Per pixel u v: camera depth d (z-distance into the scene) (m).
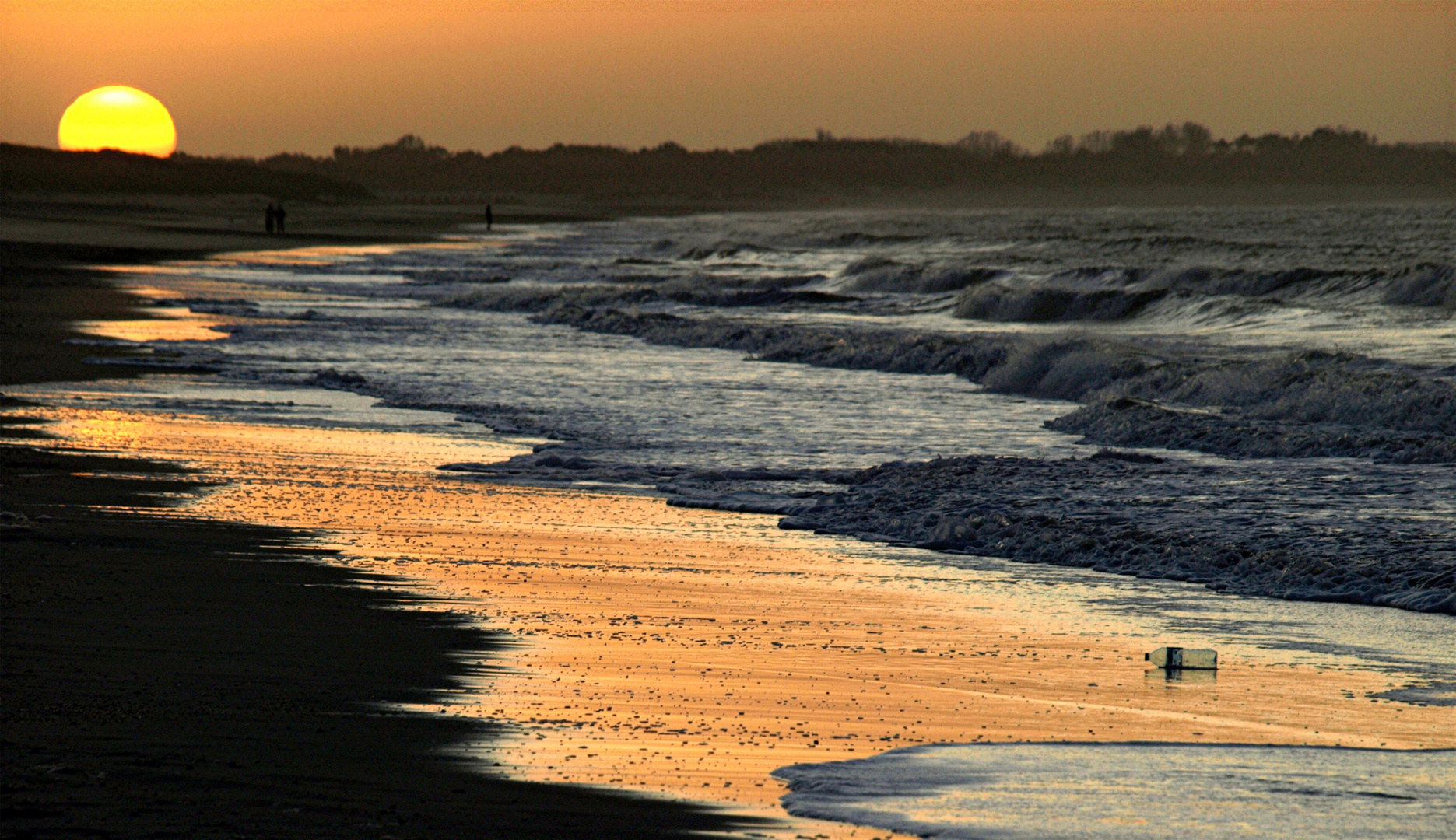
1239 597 34.62
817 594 34.00
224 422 61.91
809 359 94.25
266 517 41.25
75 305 120.75
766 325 112.00
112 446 54.25
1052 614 32.50
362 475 49.69
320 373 78.50
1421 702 24.83
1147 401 67.62
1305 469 53.34
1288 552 37.84
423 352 95.94
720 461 55.22
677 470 52.94
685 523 43.44
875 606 32.88
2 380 73.81
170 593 30.66
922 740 21.83
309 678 24.09
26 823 16.28
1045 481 49.75
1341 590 34.81
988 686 25.64
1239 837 16.98
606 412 68.38
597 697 23.81
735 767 19.92
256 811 17.00
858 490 48.19
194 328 105.19
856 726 22.55
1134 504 45.56
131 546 35.97
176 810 16.91
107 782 17.89
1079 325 127.62
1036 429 65.50
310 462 52.12
